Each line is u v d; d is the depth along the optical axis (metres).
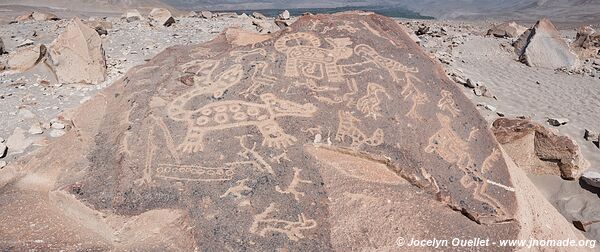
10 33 8.08
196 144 2.74
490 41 9.71
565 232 2.91
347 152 2.72
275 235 2.31
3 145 3.96
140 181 2.59
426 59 3.39
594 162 4.51
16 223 2.66
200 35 8.52
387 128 2.82
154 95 3.11
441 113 2.98
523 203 2.69
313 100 2.95
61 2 20.66
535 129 4.09
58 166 3.13
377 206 2.47
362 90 3.02
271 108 2.91
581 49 9.27
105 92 3.44
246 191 2.50
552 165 4.09
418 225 2.41
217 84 3.10
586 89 6.88
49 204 2.80
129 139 2.84
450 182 2.60
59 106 5.00
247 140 2.74
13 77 5.71
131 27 8.84
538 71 7.91
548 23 8.69
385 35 3.55
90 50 5.77
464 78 6.91
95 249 2.40
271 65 3.20
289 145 2.72
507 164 2.86
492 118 5.52
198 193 2.50
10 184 3.10
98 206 2.51
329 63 3.21
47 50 5.79
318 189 2.52
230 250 2.26
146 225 2.42
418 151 2.72
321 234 2.32
